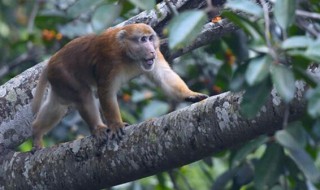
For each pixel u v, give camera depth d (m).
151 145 9.35
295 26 8.88
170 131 9.22
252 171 11.24
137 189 13.51
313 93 6.30
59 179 10.11
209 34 11.41
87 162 9.87
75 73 11.58
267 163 7.93
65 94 11.62
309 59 6.40
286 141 6.65
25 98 11.47
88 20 12.81
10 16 18.20
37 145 11.56
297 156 7.00
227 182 11.20
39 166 10.27
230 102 8.80
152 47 11.16
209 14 8.02
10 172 10.53
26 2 15.92
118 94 13.99
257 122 8.59
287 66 6.65
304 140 6.70
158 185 14.38
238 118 8.71
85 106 11.55
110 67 11.17
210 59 14.76
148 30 11.24
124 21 12.08
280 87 6.36
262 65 6.42
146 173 9.60
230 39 13.14
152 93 13.79
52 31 13.90
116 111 11.05
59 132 13.76
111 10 7.20
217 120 8.87
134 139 9.51
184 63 14.65
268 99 8.43
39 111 11.58
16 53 16.95
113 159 9.65
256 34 6.89
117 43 11.23
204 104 9.05
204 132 8.98
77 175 9.96
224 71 13.47
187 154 9.22
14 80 11.56
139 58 11.16
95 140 9.91
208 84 14.07
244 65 6.81
